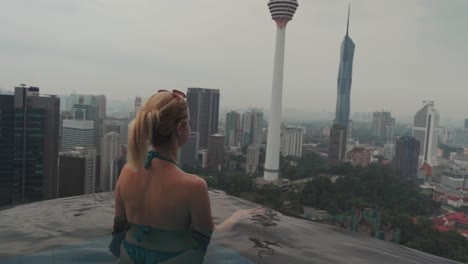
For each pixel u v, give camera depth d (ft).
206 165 455.63
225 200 26.45
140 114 9.44
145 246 9.35
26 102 211.61
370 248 18.69
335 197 282.97
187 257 9.21
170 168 9.30
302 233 19.95
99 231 18.57
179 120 9.56
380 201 276.82
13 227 19.02
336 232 20.98
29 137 212.64
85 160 231.30
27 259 14.69
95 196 28.14
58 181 228.22
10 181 210.18
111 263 14.28
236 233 18.95
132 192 9.49
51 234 18.01
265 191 329.31
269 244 17.63
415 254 18.43
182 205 9.01
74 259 14.56
